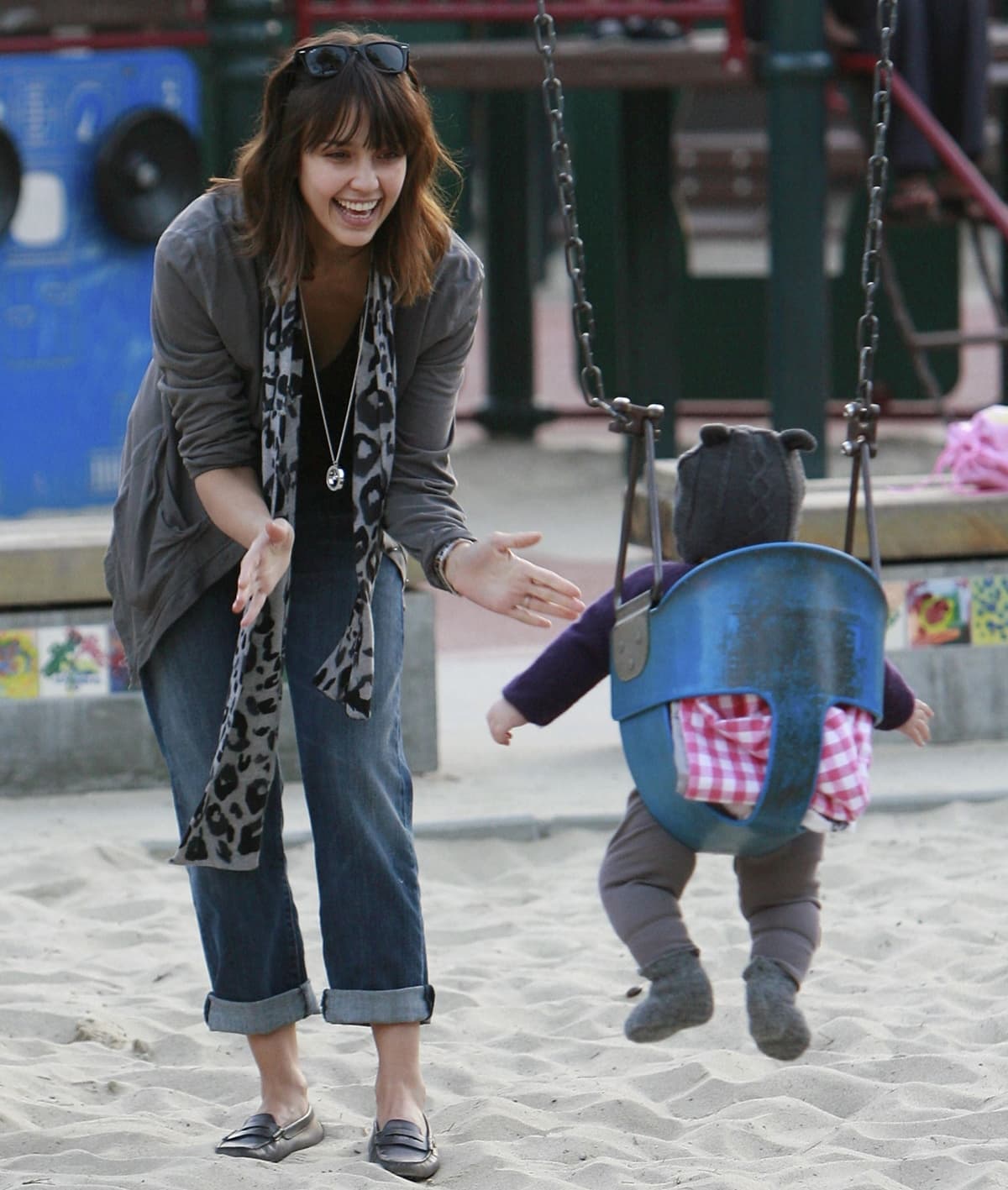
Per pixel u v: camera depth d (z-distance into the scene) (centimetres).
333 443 1175
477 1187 1170
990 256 9988
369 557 1134
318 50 1077
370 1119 1325
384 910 1195
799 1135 1273
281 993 1229
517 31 5234
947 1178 1166
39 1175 1173
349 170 1079
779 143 3503
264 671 1116
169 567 1166
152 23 4041
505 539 1106
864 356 1155
